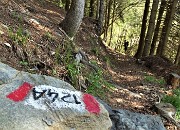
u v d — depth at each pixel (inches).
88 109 30.0
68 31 71.0
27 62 47.1
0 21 52.3
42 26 64.1
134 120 42.4
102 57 97.3
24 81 31.0
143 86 83.4
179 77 89.7
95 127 29.5
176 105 66.2
